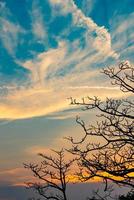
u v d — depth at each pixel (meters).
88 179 15.48
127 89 15.53
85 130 15.48
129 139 15.12
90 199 15.87
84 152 15.39
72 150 15.52
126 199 15.94
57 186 25.91
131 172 14.95
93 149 15.38
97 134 15.45
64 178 25.84
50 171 26.25
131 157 15.05
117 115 15.33
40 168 26.41
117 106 15.39
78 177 15.67
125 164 15.00
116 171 15.02
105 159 15.22
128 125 15.21
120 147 15.20
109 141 15.30
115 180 15.19
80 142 15.48
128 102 15.40
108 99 15.44
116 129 15.28
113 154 15.22
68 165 26.09
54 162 26.27
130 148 15.14
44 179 26.30
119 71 15.66
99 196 15.77
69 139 15.59
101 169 15.14
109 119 15.37
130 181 15.04
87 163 15.29
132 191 16.16
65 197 25.47
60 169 26.08
